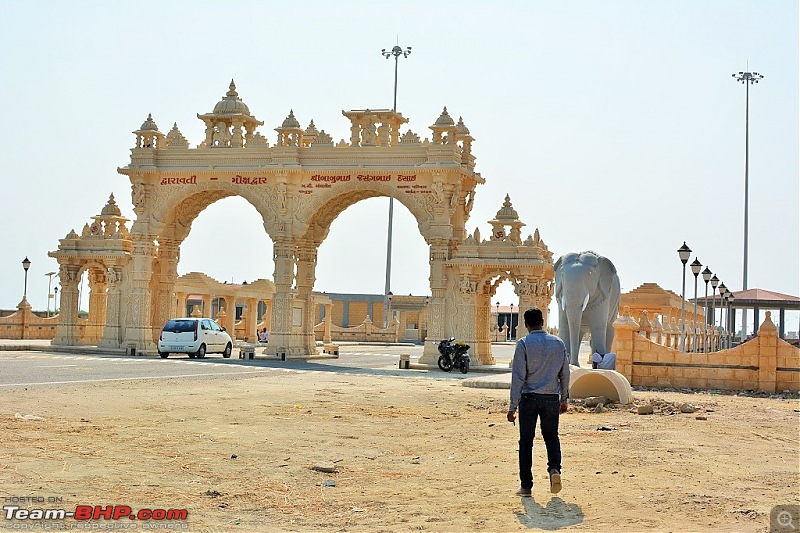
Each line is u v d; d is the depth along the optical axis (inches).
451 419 679.1
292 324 1453.0
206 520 358.9
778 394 929.5
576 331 993.5
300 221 1413.6
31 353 1422.2
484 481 439.2
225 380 978.1
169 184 1470.2
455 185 1343.5
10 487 396.5
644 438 567.8
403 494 410.6
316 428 609.3
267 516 368.8
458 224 1398.9
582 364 1315.2
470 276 1317.7
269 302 2431.1
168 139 1478.8
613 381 767.1
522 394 414.0
